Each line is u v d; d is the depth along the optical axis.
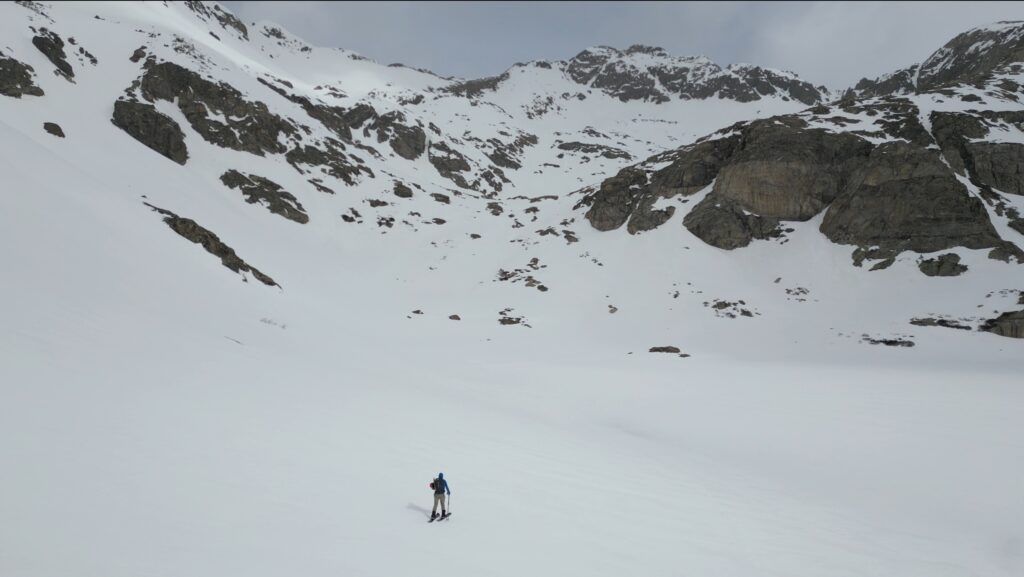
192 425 13.70
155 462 11.14
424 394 26.61
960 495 19.06
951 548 14.84
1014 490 18.97
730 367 42.03
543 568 10.08
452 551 10.14
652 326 58.59
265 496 10.80
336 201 89.88
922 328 49.12
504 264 77.31
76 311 20.50
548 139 182.62
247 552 8.61
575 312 63.53
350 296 65.62
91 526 8.38
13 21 86.12
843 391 32.00
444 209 98.44
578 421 28.61
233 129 89.88
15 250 24.52
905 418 26.34
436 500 11.60
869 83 186.12
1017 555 14.77
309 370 24.98
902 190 62.72
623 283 67.88
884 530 15.71
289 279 62.06
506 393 33.28
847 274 60.84
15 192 30.38
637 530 12.79
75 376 14.65
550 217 90.25
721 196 73.69
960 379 33.47
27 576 6.80
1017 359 41.38
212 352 22.36
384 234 86.44
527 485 14.84
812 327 53.81
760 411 29.48
